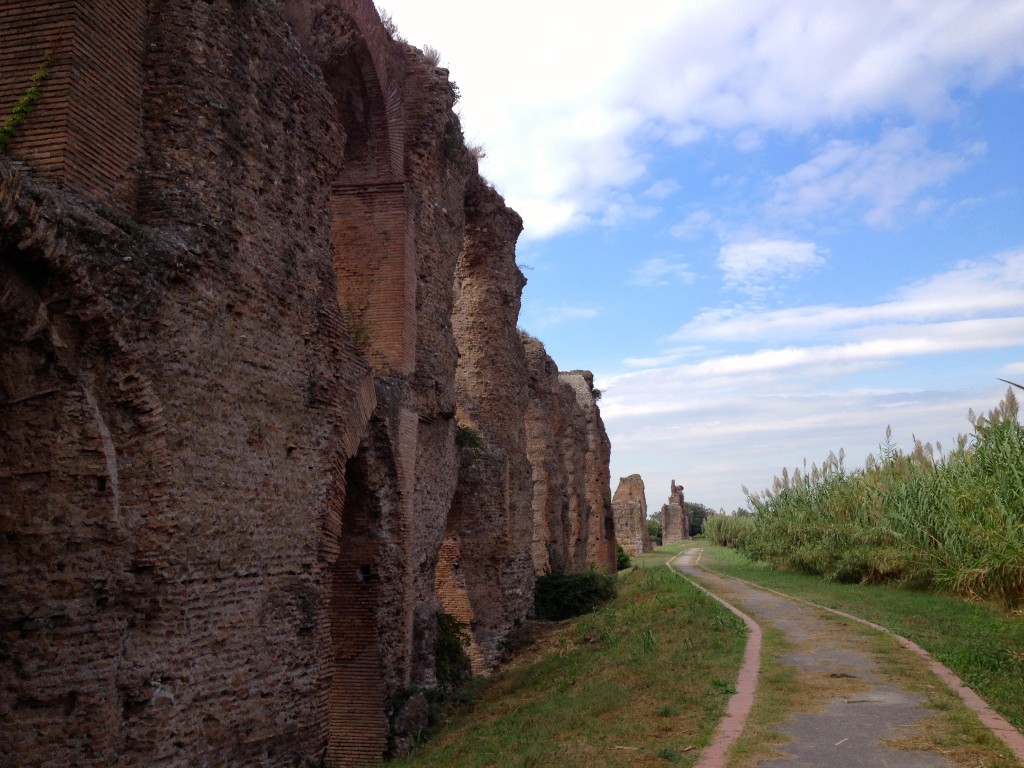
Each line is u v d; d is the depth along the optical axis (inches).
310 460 430.6
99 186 311.0
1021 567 685.9
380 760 528.7
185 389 326.6
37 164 290.8
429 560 684.7
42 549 278.4
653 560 2361.0
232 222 364.2
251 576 368.8
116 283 291.7
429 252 705.0
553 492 1306.6
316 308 443.5
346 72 620.4
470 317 989.2
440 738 536.1
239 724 352.5
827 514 1294.3
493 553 906.7
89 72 306.2
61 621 279.3
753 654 518.6
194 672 325.4
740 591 1013.8
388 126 646.5
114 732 289.9
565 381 1749.5
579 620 916.6
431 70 711.7
